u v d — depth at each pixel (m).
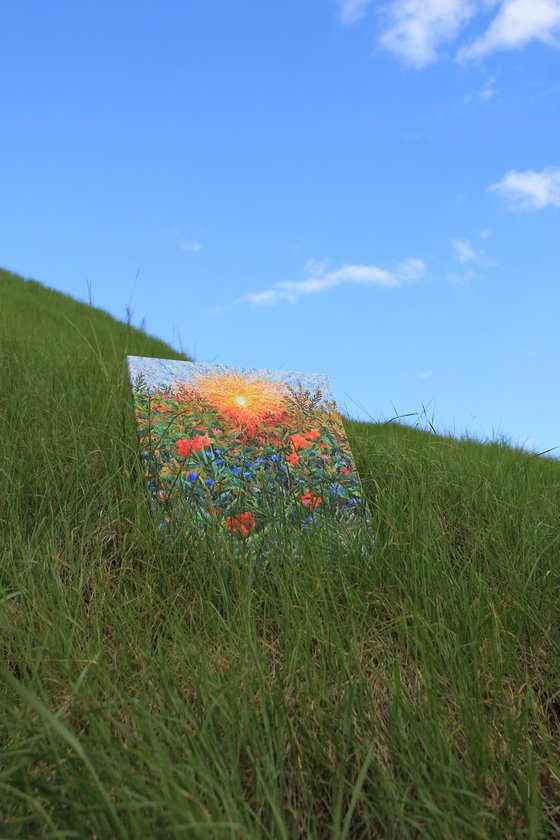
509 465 4.61
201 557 2.88
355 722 1.95
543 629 2.60
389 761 1.81
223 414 3.78
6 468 3.31
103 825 1.42
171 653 2.27
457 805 1.57
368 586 2.85
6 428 3.81
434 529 3.25
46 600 2.40
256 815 1.55
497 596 2.80
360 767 1.79
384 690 2.14
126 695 1.96
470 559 3.01
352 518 3.42
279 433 3.82
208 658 2.18
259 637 2.52
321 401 4.16
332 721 1.92
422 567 2.84
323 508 3.38
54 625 2.17
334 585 2.81
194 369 4.00
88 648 2.17
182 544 2.97
